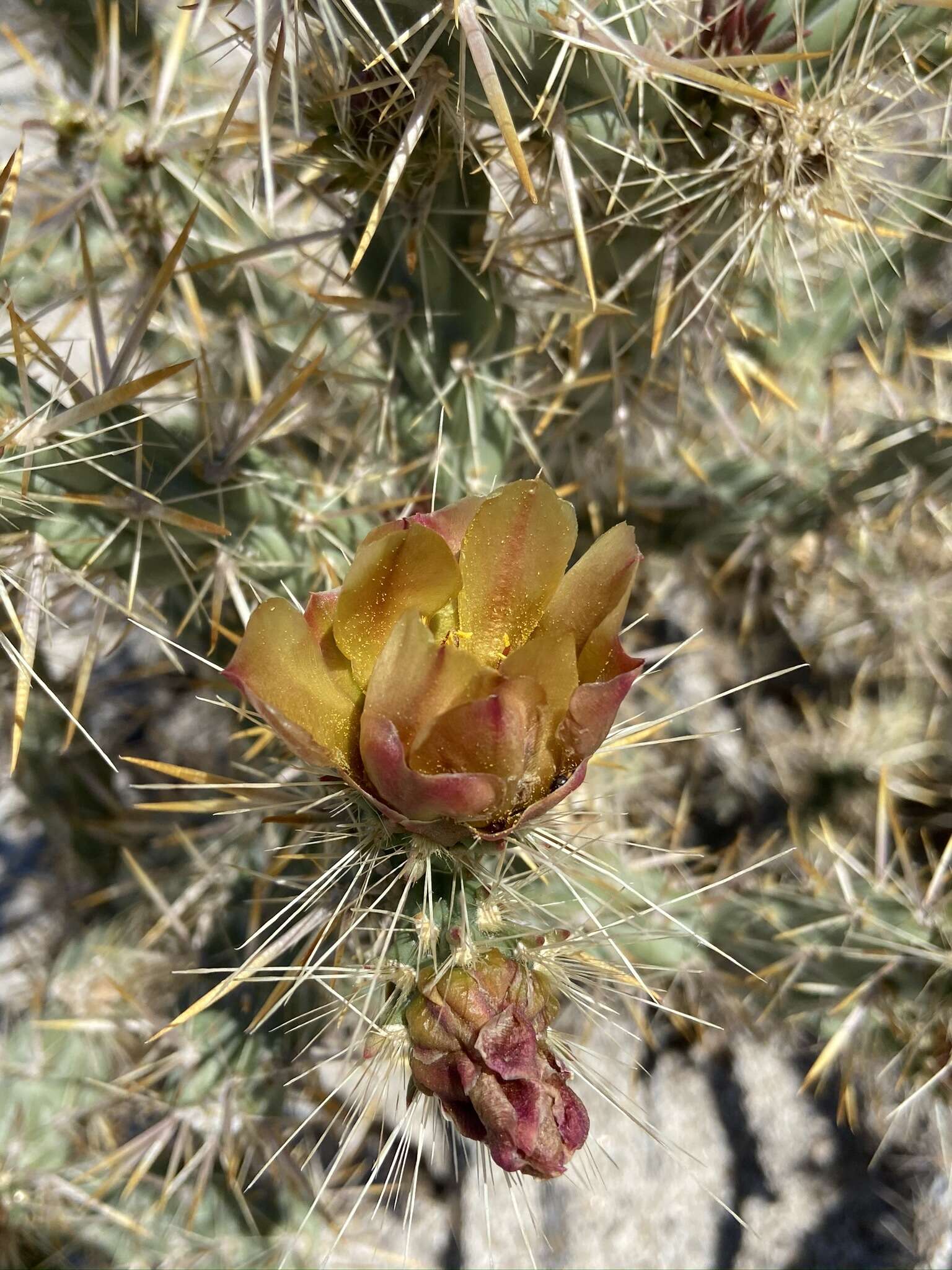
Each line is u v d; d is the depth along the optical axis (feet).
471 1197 0.63
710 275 0.47
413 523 0.28
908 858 0.55
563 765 0.28
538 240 0.47
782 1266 0.60
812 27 0.41
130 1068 0.53
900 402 0.59
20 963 0.67
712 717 0.68
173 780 0.69
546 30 0.35
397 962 0.31
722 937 0.53
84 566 0.40
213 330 0.61
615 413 0.52
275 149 0.49
